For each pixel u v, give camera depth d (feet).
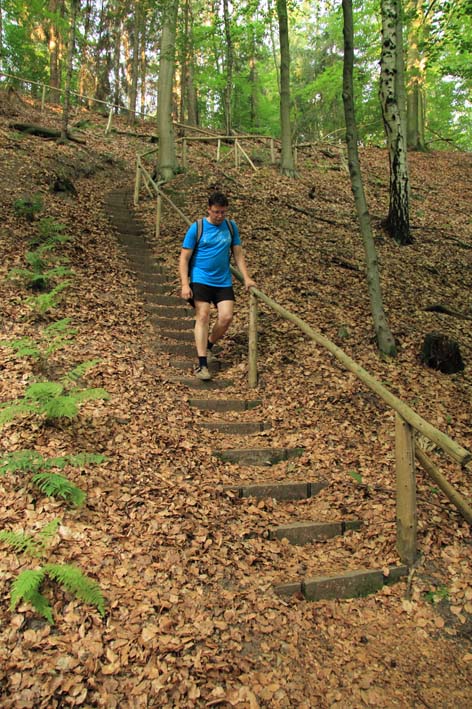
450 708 7.98
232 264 28.02
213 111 103.86
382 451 15.10
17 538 9.11
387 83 34.14
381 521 12.13
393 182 35.99
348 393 17.72
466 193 52.80
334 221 38.06
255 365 18.02
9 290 20.70
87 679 7.49
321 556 11.20
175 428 14.76
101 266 25.96
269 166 53.42
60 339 15.76
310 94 82.99
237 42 63.87
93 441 13.03
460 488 13.65
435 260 34.22
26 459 10.70
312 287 26.32
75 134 54.80
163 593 9.23
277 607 9.55
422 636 9.34
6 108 56.24
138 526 10.61
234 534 11.22
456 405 17.92
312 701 7.86
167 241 31.22
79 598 8.61
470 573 10.75
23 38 69.92
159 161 44.60
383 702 7.98
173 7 40.60
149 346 19.56
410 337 22.31
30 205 29.27
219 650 8.41
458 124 94.99
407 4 42.68
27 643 7.78
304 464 14.35
